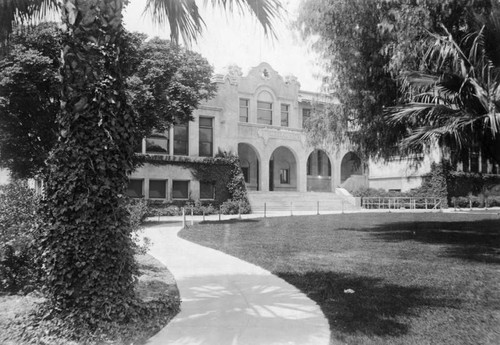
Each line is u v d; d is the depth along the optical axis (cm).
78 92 487
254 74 3744
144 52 1672
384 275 788
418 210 3225
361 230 1672
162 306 552
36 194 740
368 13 1209
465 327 496
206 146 3158
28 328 466
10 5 598
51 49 1282
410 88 1145
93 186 486
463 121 1069
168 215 2730
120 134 509
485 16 1062
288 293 652
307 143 1747
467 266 886
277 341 445
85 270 477
